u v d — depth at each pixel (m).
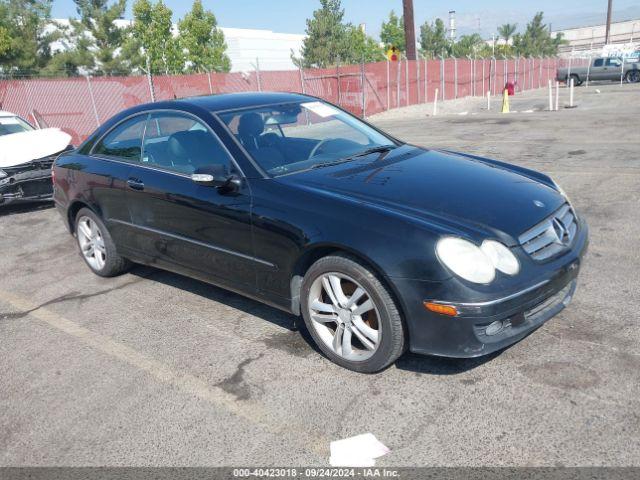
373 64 22.91
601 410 2.74
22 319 4.48
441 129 14.41
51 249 6.30
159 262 4.50
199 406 3.11
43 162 7.80
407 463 2.54
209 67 36.62
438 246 2.83
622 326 3.51
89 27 28.28
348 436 2.75
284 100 4.53
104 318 4.36
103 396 3.29
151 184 4.22
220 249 3.83
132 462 2.71
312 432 2.80
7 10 25.12
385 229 2.97
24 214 8.09
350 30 48.66
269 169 3.70
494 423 2.73
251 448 2.73
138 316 4.34
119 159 4.68
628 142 9.80
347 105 22.08
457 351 2.88
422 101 26.41
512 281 2.85
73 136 16.38
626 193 6.55
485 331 2.86
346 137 4.34
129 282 5.07
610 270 4.40
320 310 3.35
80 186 4.98
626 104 17.64
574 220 3.56
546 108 19.36
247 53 51.59
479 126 14.28
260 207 3.49
